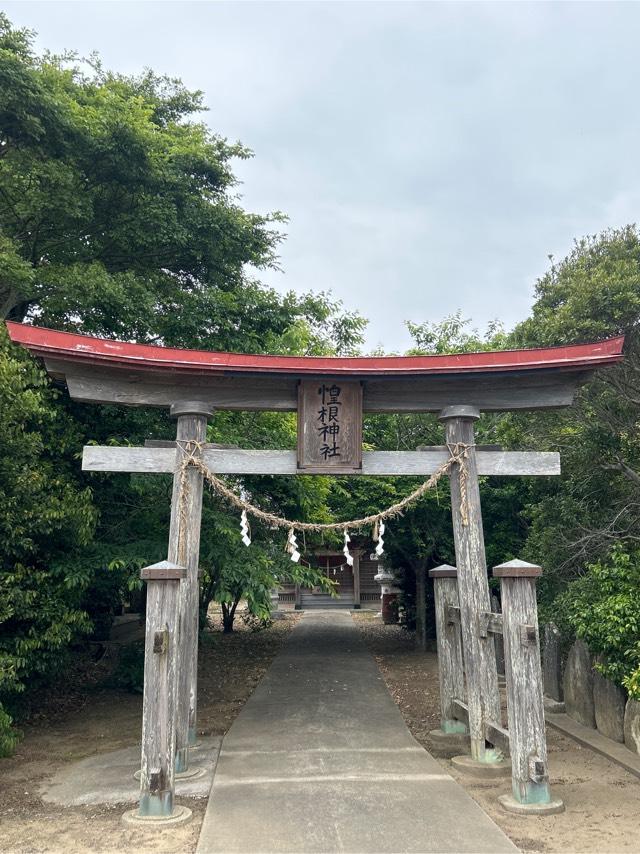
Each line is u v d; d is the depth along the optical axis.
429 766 6.02
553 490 10.80
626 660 6.55
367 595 29.39
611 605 6.73
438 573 7.51
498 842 4.30
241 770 5.94
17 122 8.47
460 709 6.90
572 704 7.77
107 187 9.91
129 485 8.79
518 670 5.14
